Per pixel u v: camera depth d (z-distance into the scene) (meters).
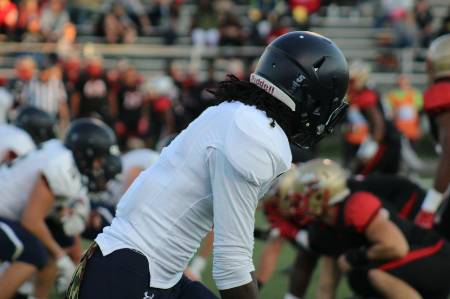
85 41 48.59
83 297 8.22
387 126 23.84
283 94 8.16
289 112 8.20
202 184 8.11
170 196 8.16
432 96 13.98
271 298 16.23
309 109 8.30
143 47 48.94
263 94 8.17
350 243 12.33
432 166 37.94
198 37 48.31
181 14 53.44
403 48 46.97
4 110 28.78
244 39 47.19
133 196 8.32
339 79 8.38
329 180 11.92
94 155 13.02
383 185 14.98
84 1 52.06
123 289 8.10
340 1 52.66
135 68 46.06
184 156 8.17
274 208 13.45
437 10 53.56
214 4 48.97
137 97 39.88
